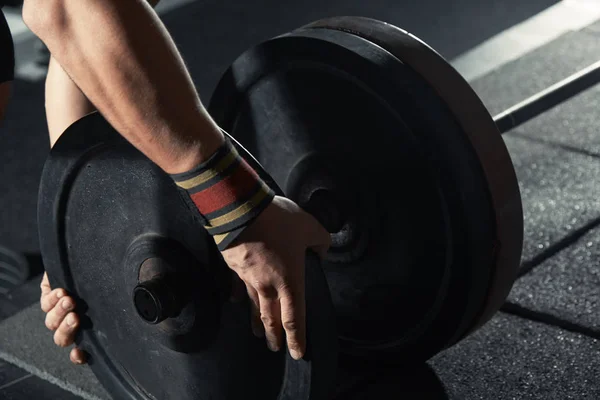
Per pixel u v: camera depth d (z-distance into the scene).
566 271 2.12
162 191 1.39
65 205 1.56
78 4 1.11
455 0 4.59
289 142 1.81
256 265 1.24
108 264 1.53
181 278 1.40
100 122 1.45
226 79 1.86
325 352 1.33
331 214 1.73
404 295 1.71
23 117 3.77
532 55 3.64
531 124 3.01
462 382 1.75
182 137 1.16
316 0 4.74
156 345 1.54
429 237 1.63
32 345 2.07
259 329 1.38
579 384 1.71
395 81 1.57
